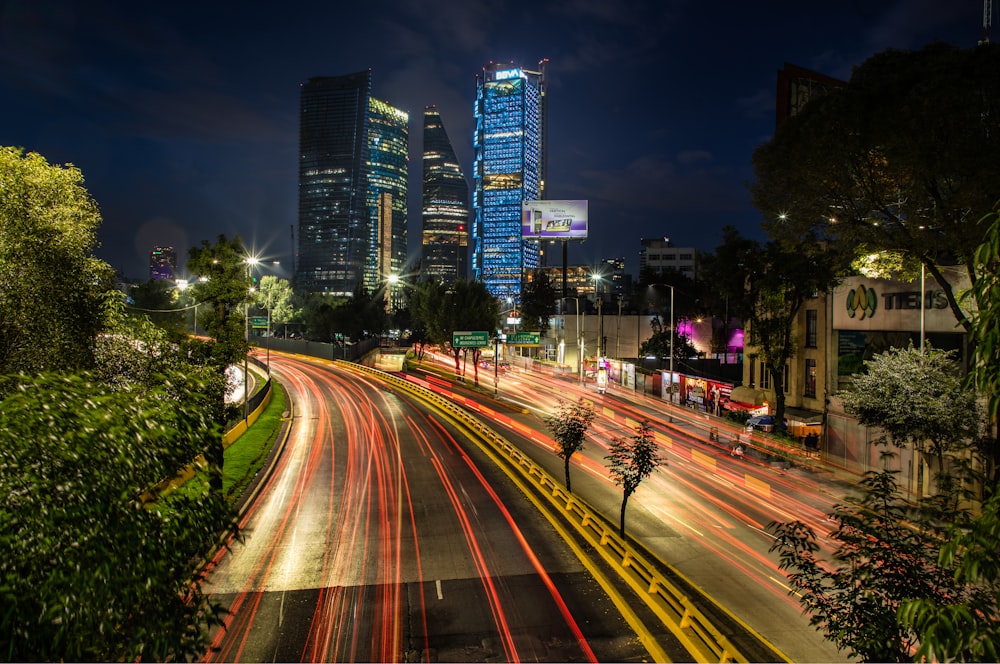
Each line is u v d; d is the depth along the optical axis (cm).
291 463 3344
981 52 1934
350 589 1705
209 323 3478
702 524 2320
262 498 2650
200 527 630
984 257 471
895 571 780
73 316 1538
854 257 2794
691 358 7775
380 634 1443
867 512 878
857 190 2364
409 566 1872
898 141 1998
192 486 657
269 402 5500
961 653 451
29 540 469
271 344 11638
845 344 3547
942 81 1895
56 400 567
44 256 1505
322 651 1362
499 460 3403
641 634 1423
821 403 3953
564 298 10681
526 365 10475
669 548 2059
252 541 2097
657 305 9088
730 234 3894
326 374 8044
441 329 7688
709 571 1853
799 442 3622
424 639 1417
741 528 2277
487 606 1591
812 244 2877
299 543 2078
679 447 3878
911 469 2691
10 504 477
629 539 2138
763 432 3766
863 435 3042
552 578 1778
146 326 1758
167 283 9919
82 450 537
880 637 730
